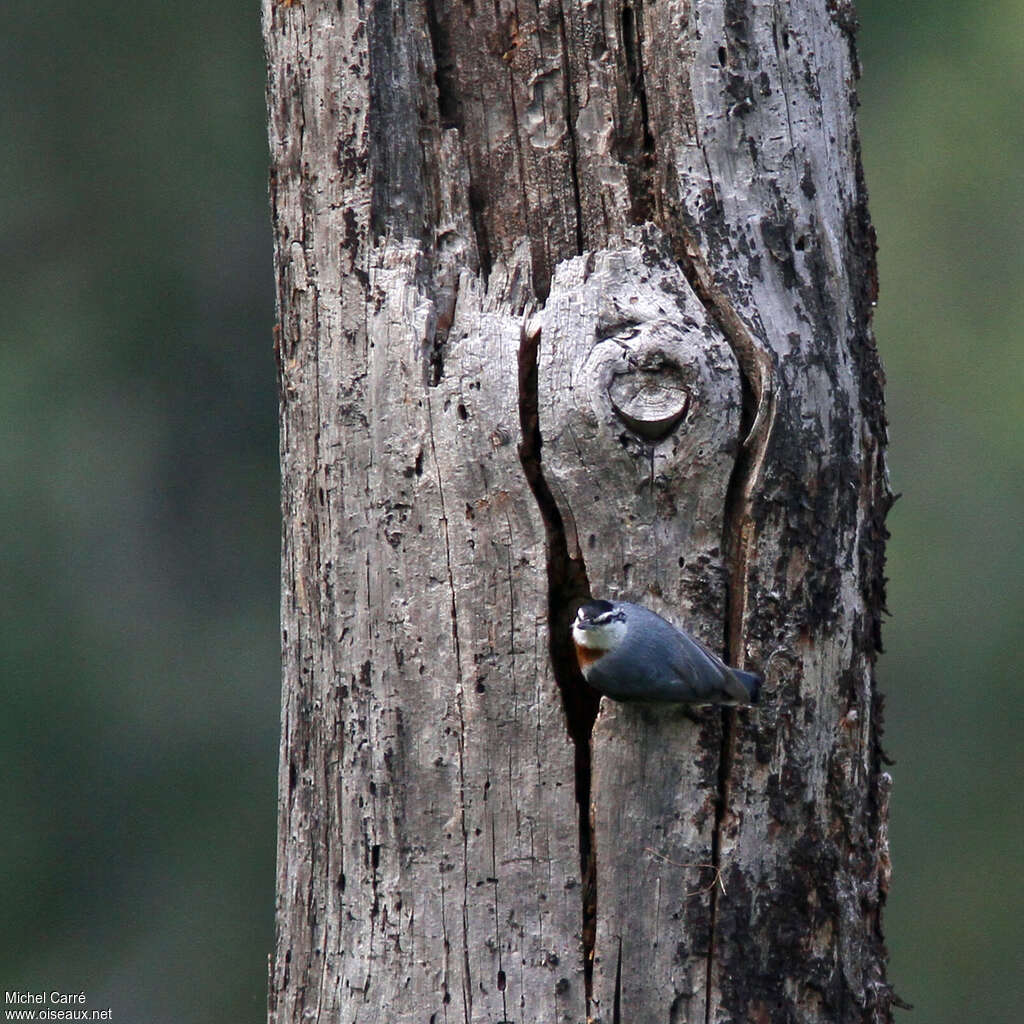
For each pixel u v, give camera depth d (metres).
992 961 17.48
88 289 16.86
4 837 16.03
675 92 7.18
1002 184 18.88
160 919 16.52
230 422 17.25
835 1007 7.16
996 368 18.80
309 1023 7.41
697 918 6.95
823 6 7.45
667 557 6.95
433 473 7.08
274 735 16.91
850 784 7.31
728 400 6.86
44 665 16.03
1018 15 18.83
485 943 7.00
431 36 7.40
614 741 6.93
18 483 16.25
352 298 7.31
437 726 7.07
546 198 7.34
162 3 16.67
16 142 16.72
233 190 16.91
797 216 7.24
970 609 18.22
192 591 17.00
